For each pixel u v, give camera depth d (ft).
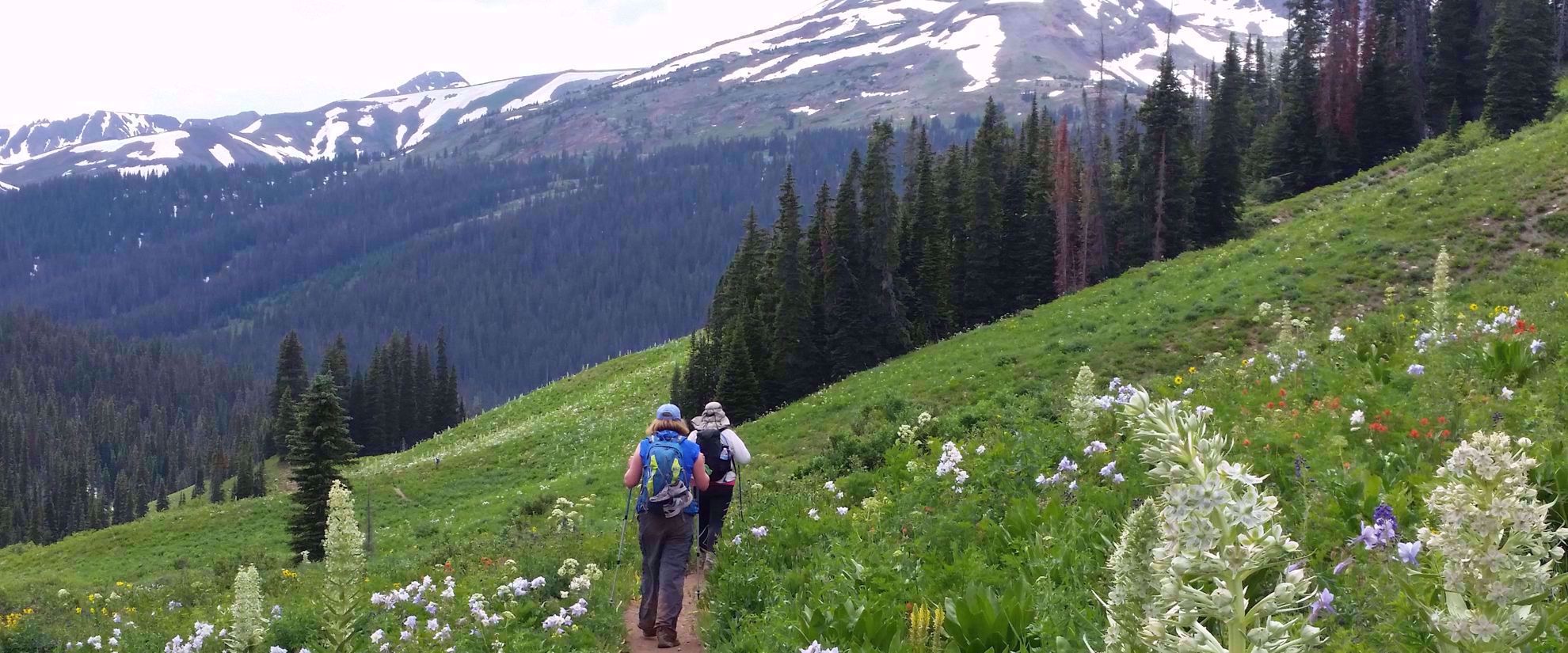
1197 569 8.00
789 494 44.86
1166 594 8.28
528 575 38.73
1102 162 247.29
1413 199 138.92
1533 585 8.66
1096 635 16.57
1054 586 20.62
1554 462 19.08
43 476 645.92
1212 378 45.29
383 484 215.72
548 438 239.91
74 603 91.66
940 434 51.01
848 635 20.65
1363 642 13.38
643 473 28.73
